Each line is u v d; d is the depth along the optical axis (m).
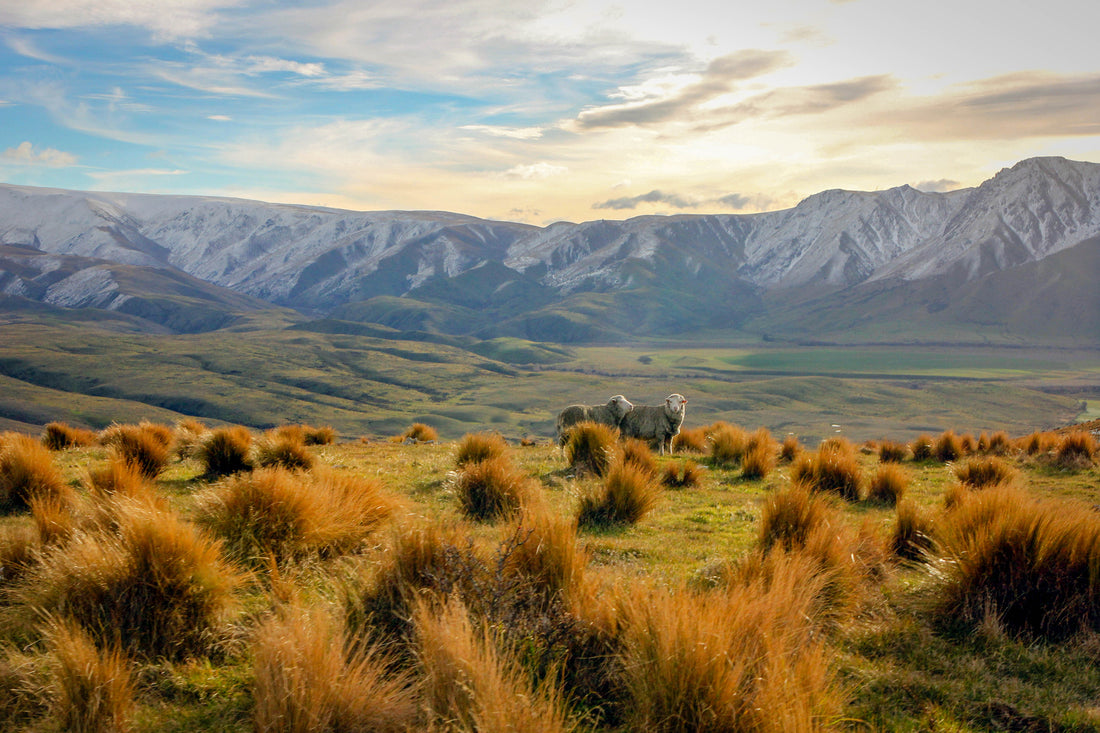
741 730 3.72
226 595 5.38
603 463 13.21
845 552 6.37
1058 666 5.04
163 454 13.20
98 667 4.12
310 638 4.16
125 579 5.04
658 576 6.60
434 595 4.84
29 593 5.38
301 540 6.74
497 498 9.75
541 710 3.67
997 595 5.81
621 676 4.31
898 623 5.77
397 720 3.86
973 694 4.63
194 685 4.47
